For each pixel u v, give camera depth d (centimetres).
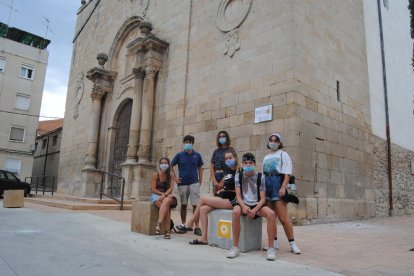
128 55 1727
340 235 718
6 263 390
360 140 1183
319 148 958
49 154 3244
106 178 1672
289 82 919
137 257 456
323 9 1082
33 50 3156
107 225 767
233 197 548
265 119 954
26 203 1284
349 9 1248
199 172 739
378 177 1282
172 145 1280
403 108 1630
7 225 678
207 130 1145
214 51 1182
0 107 2925
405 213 1462
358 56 1262
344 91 1127
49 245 507
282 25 970
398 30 1711
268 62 987
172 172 692
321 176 948
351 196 1081
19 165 2948
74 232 644
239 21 1104
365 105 1261
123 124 1689
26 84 3086
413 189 1589
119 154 1659
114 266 402
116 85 1786
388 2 1650
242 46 1081
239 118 1039
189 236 657
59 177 2169
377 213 1234
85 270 379
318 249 552
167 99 1353
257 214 516
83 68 2205
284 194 520
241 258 472
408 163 1583
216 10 1208
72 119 2181
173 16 1434
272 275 384
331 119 1033
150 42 1394
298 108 904
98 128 1786
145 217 663
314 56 1002
